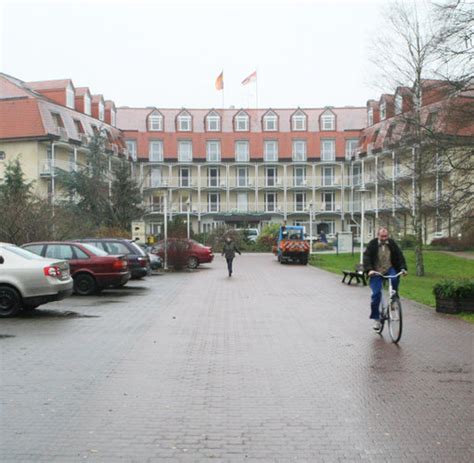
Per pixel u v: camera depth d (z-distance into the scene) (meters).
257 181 66.56
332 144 66.12
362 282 20.94
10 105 45.25
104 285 16.64
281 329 10.89
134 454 4.82
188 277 23.81
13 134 44.44
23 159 44.66
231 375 7.42
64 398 6.38
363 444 5.05
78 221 27.77
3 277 12.30
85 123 52.16
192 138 66.19
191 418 5.73
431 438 5.19
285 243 33.53
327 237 63.59
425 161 20.16
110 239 20.81
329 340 9.78
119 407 6.07
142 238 30.92
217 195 68.00
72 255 16.77
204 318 12.27
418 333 10.35
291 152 66.06
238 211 67.12
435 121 20.42
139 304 14.67
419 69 22.61
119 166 40.59
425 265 30.05
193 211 66.25
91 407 6.06
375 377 7.31
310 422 5.61
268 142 66.56
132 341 9.67
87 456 4.78
